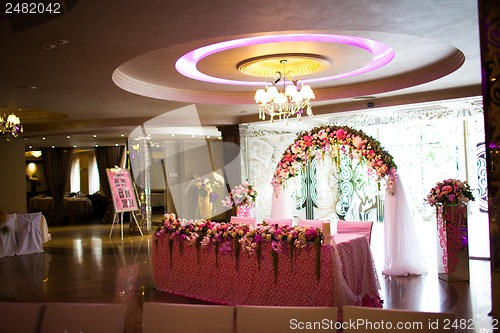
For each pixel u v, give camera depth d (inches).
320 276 215.9
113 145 721.0
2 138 537.0
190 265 260.7
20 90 308.5
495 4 108.6
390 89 358.6
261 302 232.1
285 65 303.9
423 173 428.5
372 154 300.2
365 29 211.9
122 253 416.2
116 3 167.6
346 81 360.5
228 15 185.9
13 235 427.5
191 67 319.6
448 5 184.1
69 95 330.3
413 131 432.5
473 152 407.8
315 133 318.3
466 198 277.3
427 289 261.9
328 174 464.4
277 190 338.3
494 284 107.7
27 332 118.0
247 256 237.0
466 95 353.7
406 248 297.9
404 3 180.9
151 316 115.6
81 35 200.1
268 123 472.4
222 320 111.7
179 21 189.8
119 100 356.5
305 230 218.8
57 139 597.6
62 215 744.3
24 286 299.0
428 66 318.7
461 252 277.6
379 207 440.8
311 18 193.9
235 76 327.3
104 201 792.3
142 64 283.0
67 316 118.3
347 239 237.0
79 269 348.5
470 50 250.4
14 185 543.5
